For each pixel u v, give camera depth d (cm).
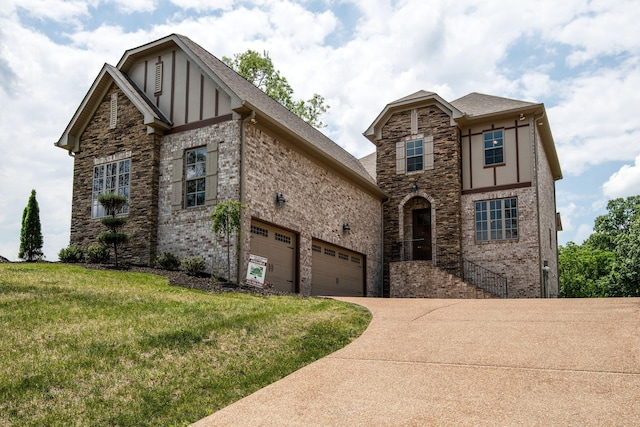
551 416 483
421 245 2439
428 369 654
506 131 2319
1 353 674
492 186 2309
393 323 958
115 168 1772
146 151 1702
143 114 1719
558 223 2884
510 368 636
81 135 1877
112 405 561
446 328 887
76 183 1859
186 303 1024
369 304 1223
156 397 588
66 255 1630
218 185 1565
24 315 845
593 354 672
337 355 751
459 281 2100
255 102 1728
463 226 2333
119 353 701
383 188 2488
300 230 1781
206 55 1858
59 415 531
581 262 4612
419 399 549
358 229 2220
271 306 1050
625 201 5016
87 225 1803
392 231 2442
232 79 1823
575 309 1016
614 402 509
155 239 1653
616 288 3481
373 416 512
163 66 1775
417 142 2450
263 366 702
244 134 1549
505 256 2233
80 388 595
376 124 2534
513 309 1061
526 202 2230
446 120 2392
